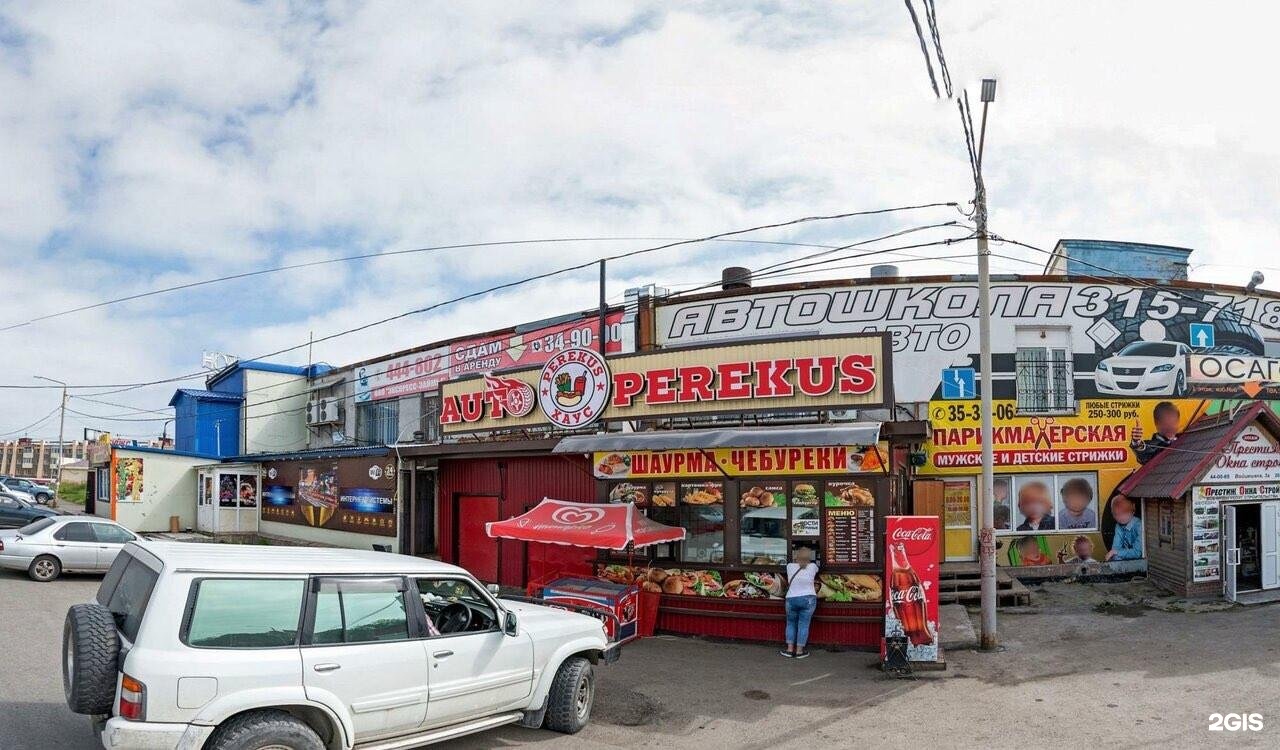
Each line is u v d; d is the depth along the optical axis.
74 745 7.84
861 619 13.01
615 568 14.94
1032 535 18.42
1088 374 18.77
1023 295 18.91
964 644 12.68
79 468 65.38
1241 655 11.97
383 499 23.73
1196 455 16.78
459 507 19.89
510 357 25.39
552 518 14.31
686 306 21.00
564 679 9.02
